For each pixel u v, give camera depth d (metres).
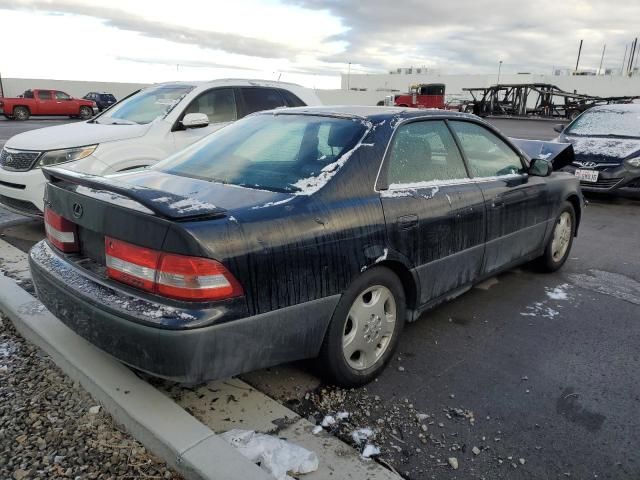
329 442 2.51
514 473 2.40
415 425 2.72
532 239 4.55
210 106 6.54
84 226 2.56
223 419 2.65
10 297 3.63
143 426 2.41
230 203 2.53
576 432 2.71
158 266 2.24
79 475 2.26
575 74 66.62
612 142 8.91
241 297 2.29
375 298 3.02
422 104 38.78
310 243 2.54
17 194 5.35
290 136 3.26
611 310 4.31
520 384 3.15
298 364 3.24
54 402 2.75
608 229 7.16
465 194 3.59
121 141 5.61
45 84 39.41
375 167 3.01
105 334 2.37
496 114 39.88
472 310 4.23
